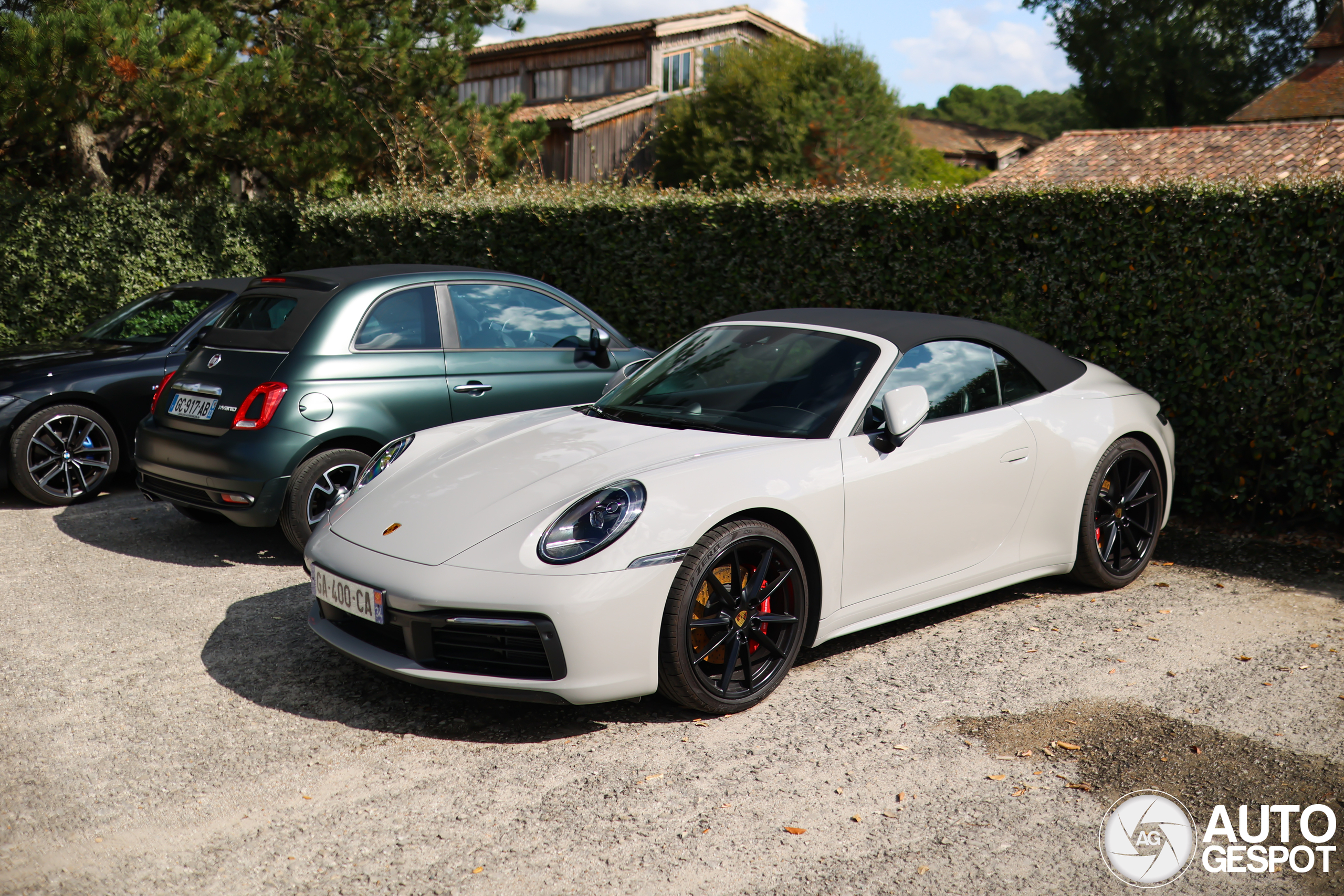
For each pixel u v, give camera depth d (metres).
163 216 9.94
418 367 5.37
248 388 5.00
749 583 3.46
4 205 9.01
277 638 4.16
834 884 2.49
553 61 29.16
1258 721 3.40
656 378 4.39
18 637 4.16
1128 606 4.59
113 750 3.18
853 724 3.38
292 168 11.90
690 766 3.09
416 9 13.50
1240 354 5.68
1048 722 3.39
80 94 9.18
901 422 3.67
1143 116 40.16
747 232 7.71
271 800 2.88
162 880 2.50
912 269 6.87
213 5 11.89
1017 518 4.29
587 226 8.55
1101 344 6.16
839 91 23.70
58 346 7.07
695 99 25.14
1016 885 2.49
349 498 3.89
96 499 6.78
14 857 2.59
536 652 3.18
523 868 2.55
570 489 3.42
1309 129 15.78
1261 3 37.88
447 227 9.44
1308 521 5.87
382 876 2.52
